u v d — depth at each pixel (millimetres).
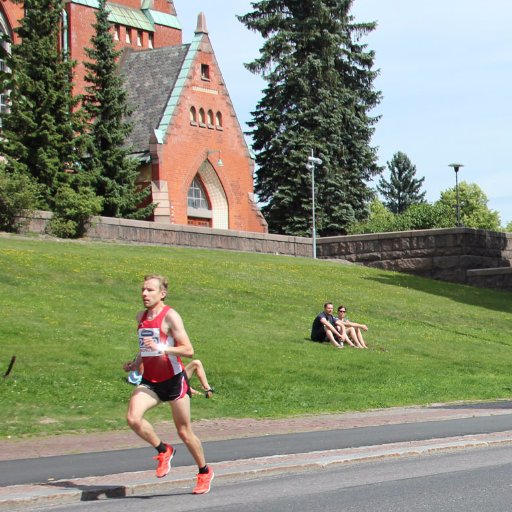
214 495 14719
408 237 79312
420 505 13727
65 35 105750
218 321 43688
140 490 15180
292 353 38594
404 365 39000
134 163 87188
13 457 20125
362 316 51594
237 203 105562
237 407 28688
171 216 97688
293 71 112938
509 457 18656
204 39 103875
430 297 61812
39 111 76938
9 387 28422
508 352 46500
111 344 35844
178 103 99438
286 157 111312
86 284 48250
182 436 14570
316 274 64562
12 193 65250
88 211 69438
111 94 85688
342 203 113438
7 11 94938
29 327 36562
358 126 116062
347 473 16781
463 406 30266
